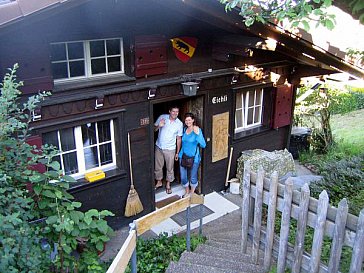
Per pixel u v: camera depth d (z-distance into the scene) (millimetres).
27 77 4977
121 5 5461
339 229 3219
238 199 7902
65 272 4246
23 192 3604
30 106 3826
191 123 7219
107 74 6008
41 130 5359
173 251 5473
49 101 5289
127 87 6035
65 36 5180
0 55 4680
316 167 9570
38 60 5004
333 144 10852
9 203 3311
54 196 4102
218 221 7070
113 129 6340
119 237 6531
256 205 4129
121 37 5855
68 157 6070
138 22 5781
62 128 5582
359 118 14555
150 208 7188
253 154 8195
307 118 11117
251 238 4453
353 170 6391
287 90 8688
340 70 7270
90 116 5773
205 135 7520
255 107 8688
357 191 5723
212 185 8078
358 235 3080
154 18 5918
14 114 3947
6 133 3578
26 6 3748
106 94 5781
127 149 6418
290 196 3639
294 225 4930
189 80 6688
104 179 6242
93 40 5703
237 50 6473
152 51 6078
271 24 5691
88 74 5820
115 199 6566
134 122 6375
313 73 8312
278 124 8812
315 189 5812
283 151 8672
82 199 6133
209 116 7457
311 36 6285
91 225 4379
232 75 7402
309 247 4309
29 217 3572
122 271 3117
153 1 5168
